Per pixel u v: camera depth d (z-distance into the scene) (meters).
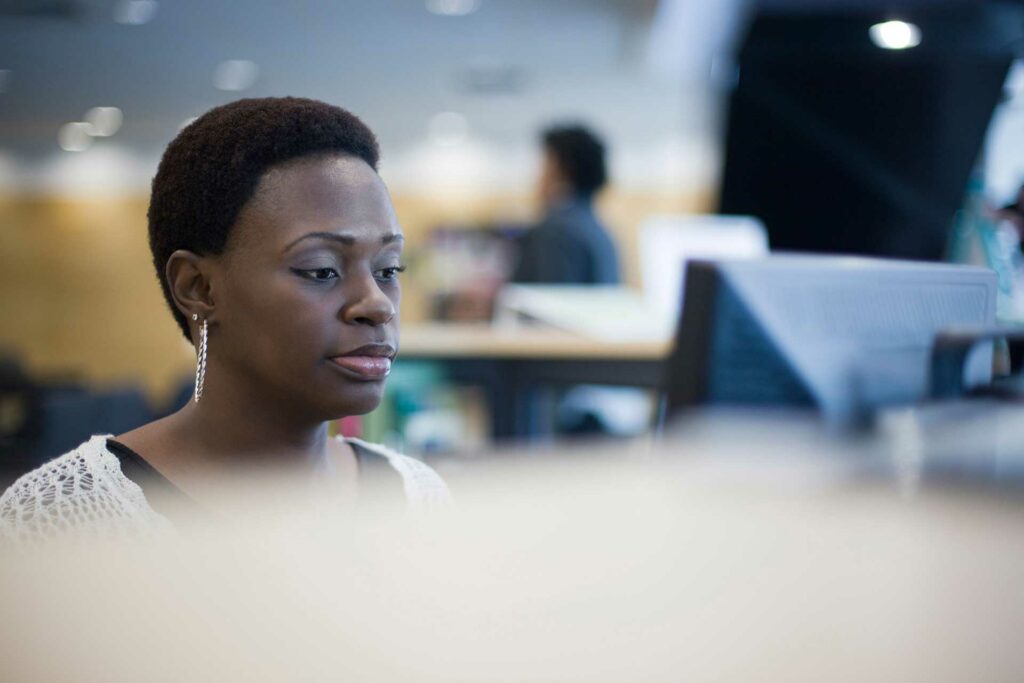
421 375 2.86
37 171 11.44
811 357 0.66
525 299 2.96
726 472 0.42
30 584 0.21
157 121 10.47
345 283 0.85
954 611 0.21
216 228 0.86
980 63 1.88
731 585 0.21
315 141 0.87
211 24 7.09
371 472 1.02
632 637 0.21
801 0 2.03
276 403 0.88
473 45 7.59
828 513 0.24
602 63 8.03
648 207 10.05
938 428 0.54
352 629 0.21
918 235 1.94
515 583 0.22
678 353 0.69
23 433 4.08
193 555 0.22
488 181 10.59
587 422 2.98
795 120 2.08
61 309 11.54
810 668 0.20
